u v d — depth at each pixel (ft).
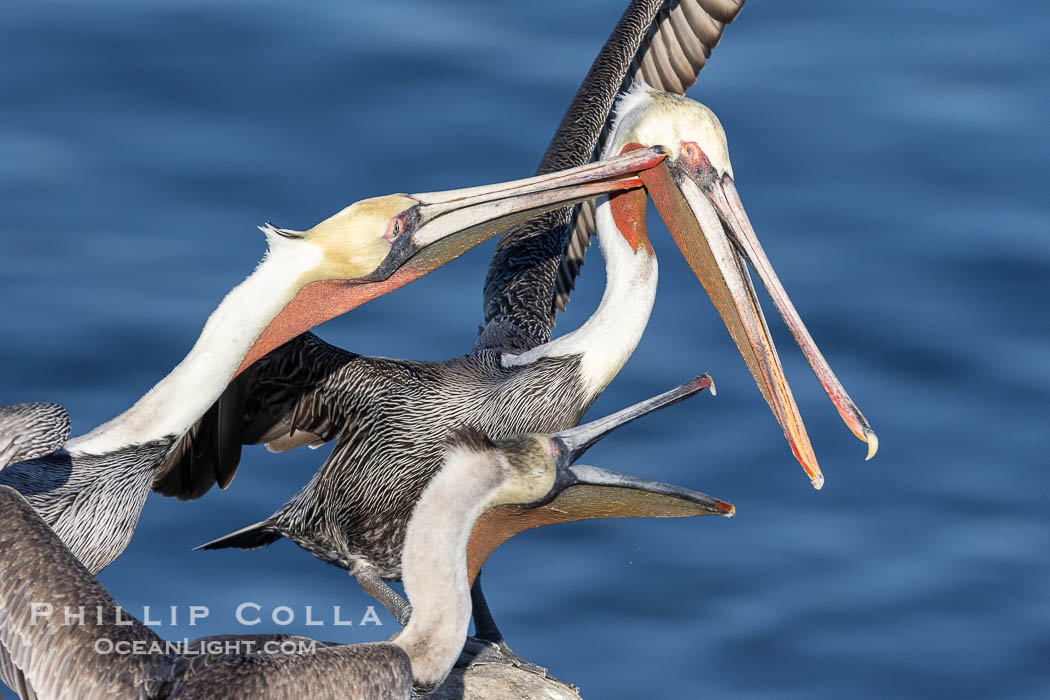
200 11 81.10
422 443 38.52
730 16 47.14
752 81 79.51
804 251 70.74
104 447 33.50
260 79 77.36
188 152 73.41
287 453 60.18
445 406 38.70
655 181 39.99
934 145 76.28
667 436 62.69
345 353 38.83
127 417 33.94
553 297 45.47
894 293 68.95
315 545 39.73
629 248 40.47
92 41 78.95
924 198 73.51
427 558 30.12
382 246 35.40
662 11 48.83
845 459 63.00
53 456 33.09
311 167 72.79
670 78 48.75
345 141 74.13
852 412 37.40
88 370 63.26
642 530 60.23
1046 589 58.54
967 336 67.56
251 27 79.97
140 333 64.80
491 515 31.73
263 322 34.68
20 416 31.32
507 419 39.22
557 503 32.09
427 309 65.92
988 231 71.82
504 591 57.36
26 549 27.78
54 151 73.00
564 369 39.68
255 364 38.58
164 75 77.41
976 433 64.44
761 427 63.31
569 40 80.43
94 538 33.55
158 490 39.70
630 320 40.06
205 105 75.97
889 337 67.36
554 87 77.36
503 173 72.59
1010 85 79.97
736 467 61.98
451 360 39.78
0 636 27.32
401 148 73.87
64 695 26.53
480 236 36.52
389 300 66.23
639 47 49.24
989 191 73.67
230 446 39.34
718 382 64.44
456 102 76.54
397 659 28.27
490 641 38.22
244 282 34.81
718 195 40.01
